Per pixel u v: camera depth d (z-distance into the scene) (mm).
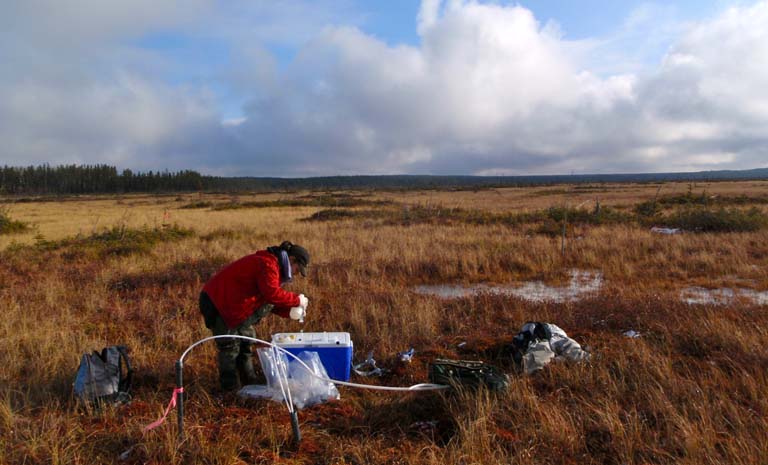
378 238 14961
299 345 4645
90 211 40188
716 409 3836
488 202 43531
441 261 11117
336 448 3432
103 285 9016
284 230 18469
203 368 5047
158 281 9414
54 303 7648
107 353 4332
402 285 9758
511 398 4094
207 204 46469
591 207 26094
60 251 13633
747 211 19672
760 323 5973
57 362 4996
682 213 18609
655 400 3992
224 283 4379
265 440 3611
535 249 12602
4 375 4691
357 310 6848
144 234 15688
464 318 6965
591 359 4961
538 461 3283
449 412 3994
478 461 3217
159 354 5438
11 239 18438
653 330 5980
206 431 3682
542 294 8930
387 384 4773
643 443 3451
